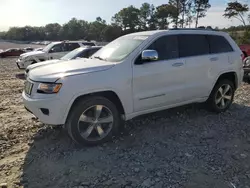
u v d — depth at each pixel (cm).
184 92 476
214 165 338
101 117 397
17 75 1269
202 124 485
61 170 331
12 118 537
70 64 417
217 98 539
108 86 385
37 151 385
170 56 460
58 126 474
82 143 386
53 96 357
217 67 519
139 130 455
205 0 6244
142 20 9669
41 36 11862
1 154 376
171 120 504
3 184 300
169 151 378
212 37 528
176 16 6756
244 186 294
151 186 294
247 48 1179
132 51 426
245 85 859
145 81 422
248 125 481
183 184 298
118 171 326
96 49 973
